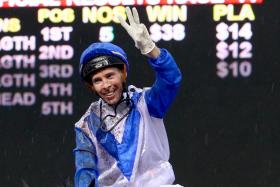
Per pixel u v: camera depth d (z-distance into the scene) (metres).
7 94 14.27
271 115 14.16
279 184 14.20
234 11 14.05
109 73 6.74
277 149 14.20
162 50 6.74
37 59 14.21
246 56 14.07
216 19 14.05
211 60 14.11
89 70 6.73
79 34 14.13
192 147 14.26
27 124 14.30
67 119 14.27
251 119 14.20
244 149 14.22
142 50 6.66
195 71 14.12
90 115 7.02
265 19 14.04
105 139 6.92
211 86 14.15
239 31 14.05
